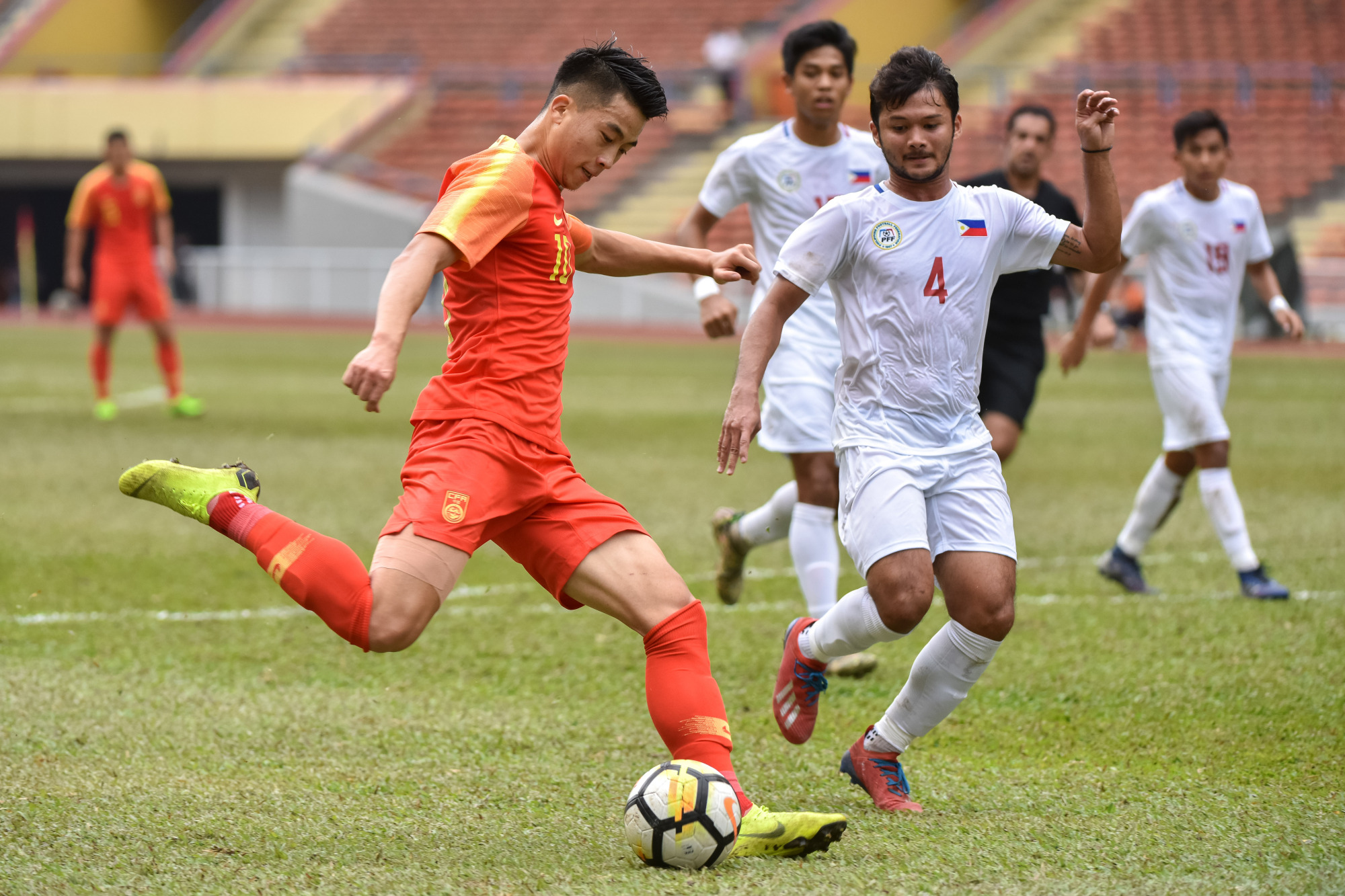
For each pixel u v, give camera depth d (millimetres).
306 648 20078
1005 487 13828
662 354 86312
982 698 17547
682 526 30656
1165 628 21203
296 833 12469
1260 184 97750
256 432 45406
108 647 19797
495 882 11188
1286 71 106812
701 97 122000
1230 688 17812
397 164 121562
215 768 14531
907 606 13078
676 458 41375
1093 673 18656
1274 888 10992
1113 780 14281
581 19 132750
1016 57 118062
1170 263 24109
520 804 13469
